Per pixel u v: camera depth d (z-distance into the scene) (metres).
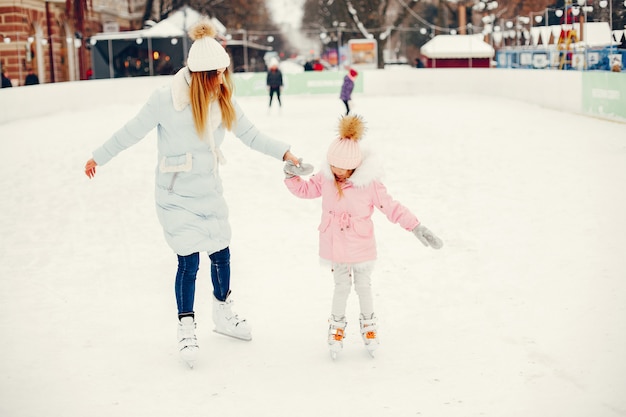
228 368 4.15
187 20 32.41
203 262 6.29
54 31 30.70
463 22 37.38
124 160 12.48
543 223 7.29
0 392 3.89
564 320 4.67
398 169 11.01
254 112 22.62
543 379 3.84
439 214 7.92
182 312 4.21
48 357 4.36
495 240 6.74
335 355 4.20
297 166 4.21
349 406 3.63
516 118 17.80
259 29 50.25
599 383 3.76
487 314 4.85
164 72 31.06
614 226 7.02
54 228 7.90
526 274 5.69
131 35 30.86
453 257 6.25
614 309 4.81
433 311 4.96
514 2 40.00
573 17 21.98
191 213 4.25
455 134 15.04
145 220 8.15
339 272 4.20
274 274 5.96
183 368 4.17
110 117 21.00
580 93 18.02
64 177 11.05
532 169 10.45
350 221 4.12
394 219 4.09
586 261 5.93
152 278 5.98
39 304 5.37
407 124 17.38
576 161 10.88
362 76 29.33
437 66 33.16
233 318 4.54
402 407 3.60
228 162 11.95
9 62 27.42
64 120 20.23
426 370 4.02
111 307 5.27
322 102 26.20
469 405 3.59
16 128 18.25
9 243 7.30
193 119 4.17
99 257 6.68
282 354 4.33
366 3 42.44
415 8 50.53
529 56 26.33
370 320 4.24
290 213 8.27
